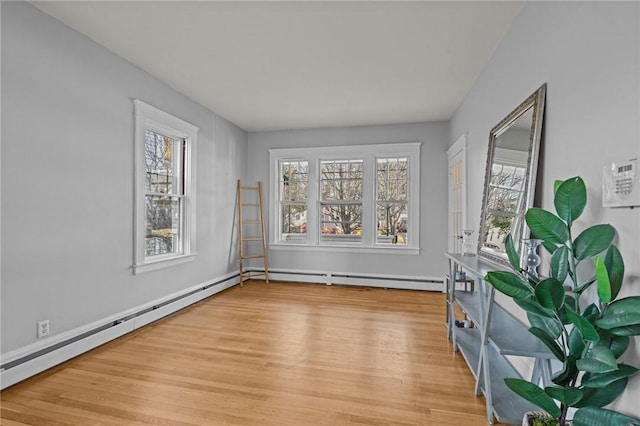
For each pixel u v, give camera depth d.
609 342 1.25
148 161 3.55
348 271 5.31
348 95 3.97
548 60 1.86
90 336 2.78
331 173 5.46
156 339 3.04
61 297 2.52
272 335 3.14
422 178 5.04
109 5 2.31
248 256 5.49
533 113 2.00
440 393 2.14
